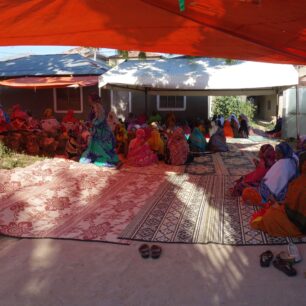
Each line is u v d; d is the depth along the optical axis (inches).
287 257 153.0
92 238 181.5
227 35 140.6
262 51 162.1
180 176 319.6
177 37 150.3
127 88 525.3
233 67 450.6
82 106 616.1
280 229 177.3
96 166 344.8
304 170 173.2
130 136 405.4
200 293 133.3
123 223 202.1
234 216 211.2
